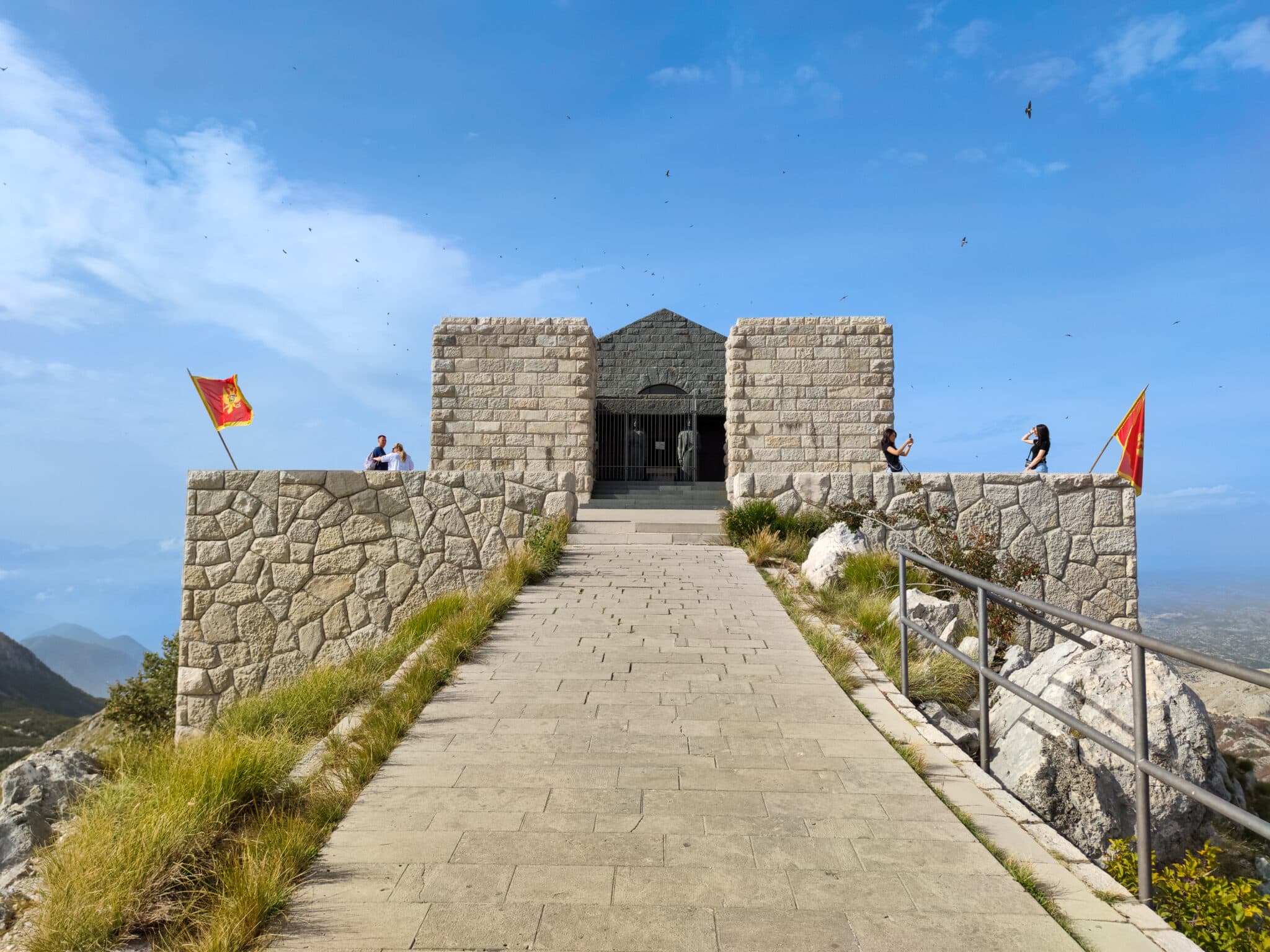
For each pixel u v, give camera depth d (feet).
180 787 13.03
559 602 28.40
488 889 10.80
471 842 12.12
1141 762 11.25
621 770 14.89
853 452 62.18
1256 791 27.48
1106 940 9.91
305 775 14.73
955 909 10.46
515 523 38.17
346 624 36.78
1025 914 10.37
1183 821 18.63
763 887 10.91
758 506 38.91
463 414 63.41
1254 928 13.57
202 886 11.23
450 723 17.29
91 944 10.12
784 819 12.95
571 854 11.77
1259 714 36.17
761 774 14.79
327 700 20.02
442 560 37.50
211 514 37.06
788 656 22.34
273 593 36.81
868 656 22.97
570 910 10.29
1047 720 19.57
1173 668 20.44
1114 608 37.14
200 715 36.29
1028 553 37.60
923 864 11.60
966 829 12.74
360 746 15.87
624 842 12.16
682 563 34.71
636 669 21.13
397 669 21.76
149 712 52.65
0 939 11.16
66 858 11.75
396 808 13.32
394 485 37.73
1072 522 37.73
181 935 10.30
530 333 63.62
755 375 62.75
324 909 10.37
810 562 32.71
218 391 43.21
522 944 9.59
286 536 37.09
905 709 18.92
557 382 63.16
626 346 81.30
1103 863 17.22
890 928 10.00
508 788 14.06
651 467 79.05
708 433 85.25
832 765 15.21
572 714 17.85
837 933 9.86
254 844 11.92
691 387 80.53
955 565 33.12
